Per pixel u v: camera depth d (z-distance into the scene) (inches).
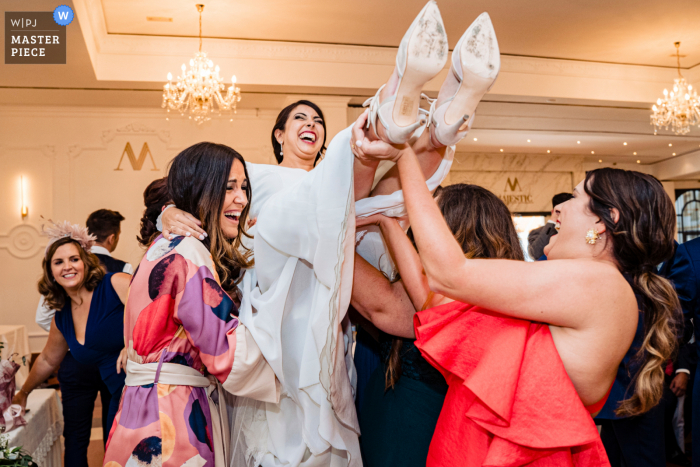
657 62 319.3
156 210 71.7
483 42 36.4
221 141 310.5
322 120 97.9
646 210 44.8
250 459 57.8
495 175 511.5
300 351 53.2
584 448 41.4
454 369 42.8
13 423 79.8
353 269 48.4
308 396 52.7
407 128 36.6
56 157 294.8
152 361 54.0
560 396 38.3
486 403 38.5
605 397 43.0
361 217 50.1
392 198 48.6
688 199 553.6
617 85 322.7
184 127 307.0
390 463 50.1
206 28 253.8
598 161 539.8
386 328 51.1
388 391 53.1
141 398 52.8
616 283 39.9
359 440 57.8
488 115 365.7
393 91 36.9
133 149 301.7
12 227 289.0
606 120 383.2
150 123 303.6
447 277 39.8
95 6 222.7
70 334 92.2
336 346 48.5
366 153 40.3
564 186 523.2
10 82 256.2
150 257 56.2
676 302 46.3
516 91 307.7
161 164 304.0
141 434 51.4
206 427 54.6
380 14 243.6
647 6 244.5
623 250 45.5
